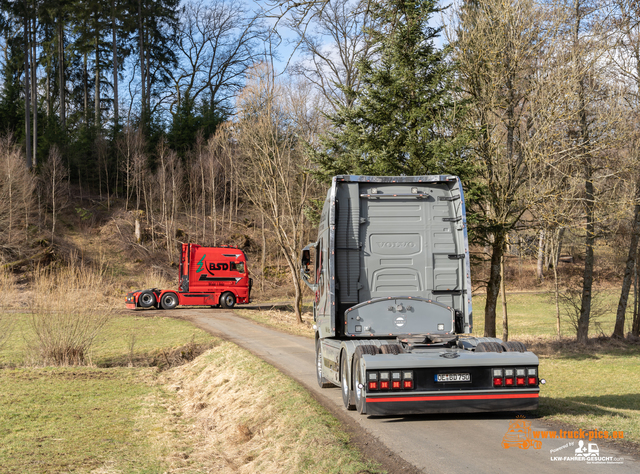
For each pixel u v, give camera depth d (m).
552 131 17.14
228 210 66.69
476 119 18.06
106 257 50.44
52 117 67.31
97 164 65.12
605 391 12.91
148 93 73.69
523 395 7.50
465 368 7.50
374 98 17.89
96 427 10.64
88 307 18.48
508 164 17.95
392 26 11.98
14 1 60.75
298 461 6.84
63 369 16.86
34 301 18.27
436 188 9.70
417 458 6.18
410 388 7.40
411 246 9.50
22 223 49.38
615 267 40.09
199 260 37.06
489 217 18.05
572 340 27.12
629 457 5.98
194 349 20.75
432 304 9.02
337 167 18.22
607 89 18.36
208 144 64.25
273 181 30.05
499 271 18.62
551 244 28.03
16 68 73.69
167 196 60.84
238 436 9.53
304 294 50.84
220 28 71.75
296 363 15.54
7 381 14.85
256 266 55.62
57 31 71.62
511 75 18.12
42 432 10.19
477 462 5.96
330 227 9.21
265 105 29.05
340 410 8.99
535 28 17.55
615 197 18.61
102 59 74.38
